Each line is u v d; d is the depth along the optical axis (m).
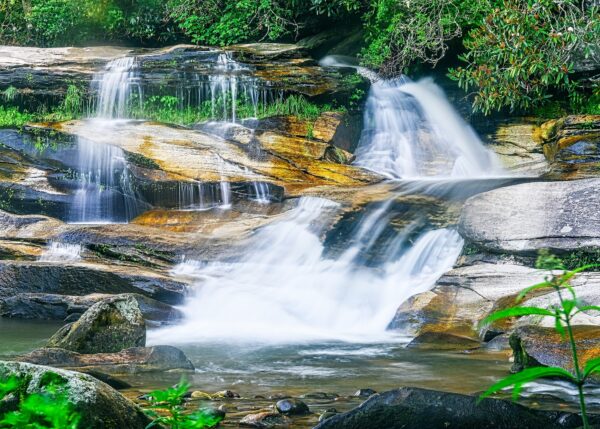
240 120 19.25
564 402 6.55
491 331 9.98
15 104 20.77
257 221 15.34
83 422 4.10
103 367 8.02
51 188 17.64
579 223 11.72
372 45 22.05
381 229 13.92
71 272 13.34
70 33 25.80
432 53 21.17
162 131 18.47
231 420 5.77
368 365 8.69
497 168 19.52
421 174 19.81
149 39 25.70
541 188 12.40
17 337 10.76
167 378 7.77
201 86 20.48
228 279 13.30
